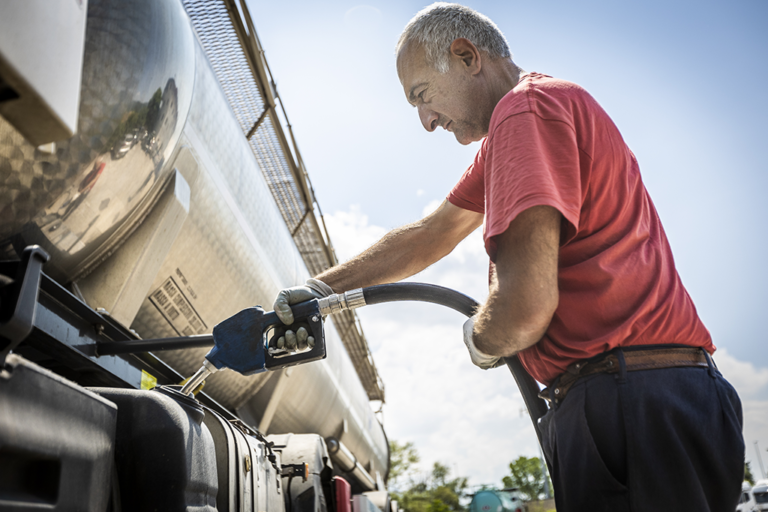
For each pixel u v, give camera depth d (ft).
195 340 5.41
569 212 3.25
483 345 3.52
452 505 154.71
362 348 31.19
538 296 3.17
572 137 3.46
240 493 4.98
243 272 9.45
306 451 9.61
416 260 5.50
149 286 6.51
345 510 10.70
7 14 1.67
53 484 2.40
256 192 10.59
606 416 3.36
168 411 3.54
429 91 4.53
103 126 4.57
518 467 163.02
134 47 4.76
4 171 3.91
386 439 29.12
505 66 4.53
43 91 1.82
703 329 3.70
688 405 3.33
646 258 3.67
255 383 11.44
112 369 5.57
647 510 3.18
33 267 2.31
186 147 7.50
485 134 4.69
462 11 4.54
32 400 2.26
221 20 14.58
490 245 3.48
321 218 22.22
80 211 4.73
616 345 3.43
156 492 3.38
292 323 4.28
